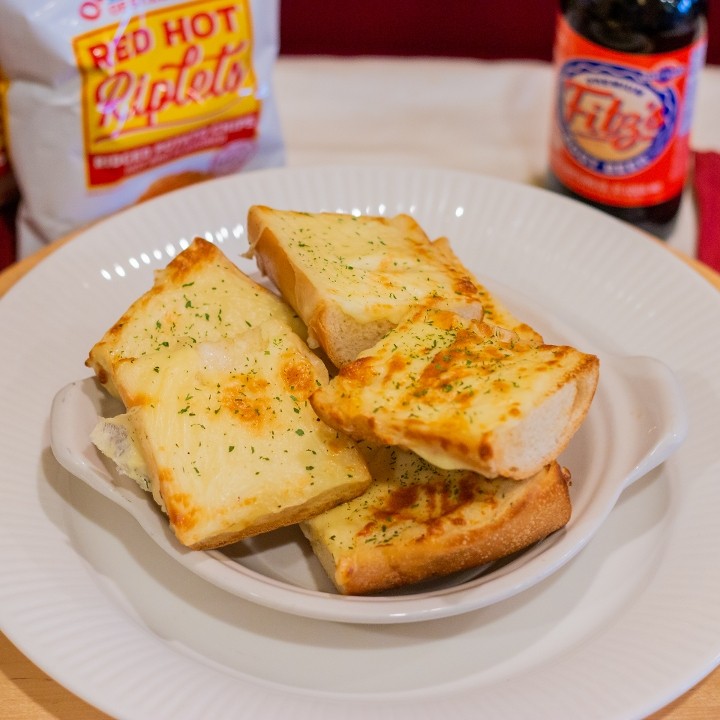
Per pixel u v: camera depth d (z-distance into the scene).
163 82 0.59
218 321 0.49
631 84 0.57
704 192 0.63
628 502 0.48
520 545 0.44
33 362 0.52
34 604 0.44
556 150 0.61
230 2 0.59
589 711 0.41
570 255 0.57
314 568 0.46
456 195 0.59
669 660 0.42
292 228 0.51
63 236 0.61
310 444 0.45
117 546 0.46
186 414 0.45
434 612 0.42
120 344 0.48
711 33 0.78
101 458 0.46
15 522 0.46
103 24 0.57
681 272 0.55
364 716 0.42
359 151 0.67
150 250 0.57
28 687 0.43
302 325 0.49
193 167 0.62
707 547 0.46
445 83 0.72
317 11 0.78
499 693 0.42
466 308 0.48
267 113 0.63
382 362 0.45
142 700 0.41
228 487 0.44
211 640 0.44
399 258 0.50
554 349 0.45
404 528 0.44
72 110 0.57
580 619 0.45
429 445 0.43
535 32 0.78
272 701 0.42
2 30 0.56
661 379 0.48
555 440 0.44
